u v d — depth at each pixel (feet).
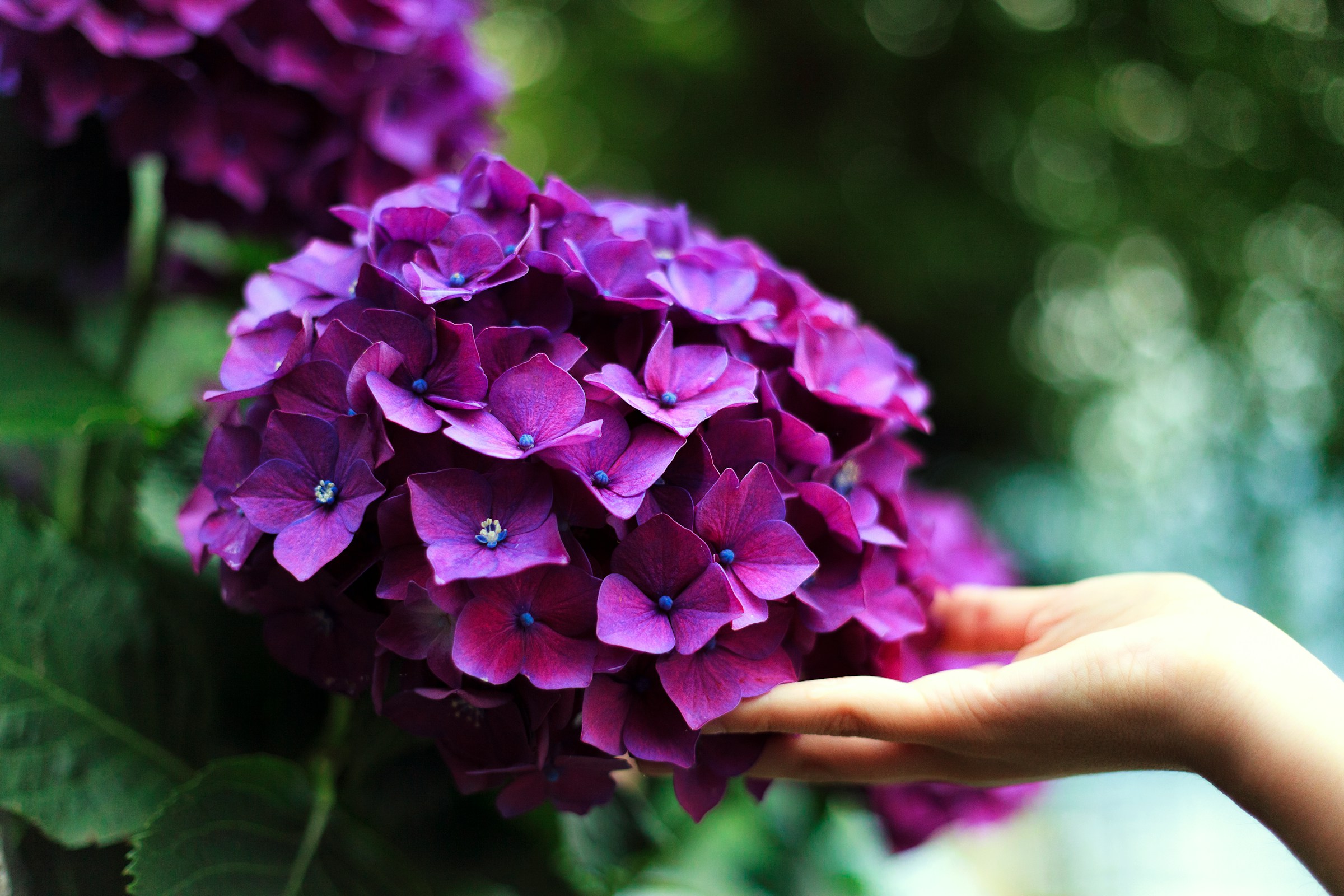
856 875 2.95
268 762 2.06
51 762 2.03
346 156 2.38
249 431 1.95
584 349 1.90
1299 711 1.86
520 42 9.77
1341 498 7.21
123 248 2.54
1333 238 8.42
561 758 1.88
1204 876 4.52
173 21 2.27
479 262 1.92
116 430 2.39
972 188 8.48
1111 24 8.63
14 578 2.07
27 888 2.03
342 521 1.84
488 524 1.83
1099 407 8.22
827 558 1.97
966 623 2.33
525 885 2.24
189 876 1.96
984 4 8.49
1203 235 8.52
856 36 8.49
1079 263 8.67
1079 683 1.92
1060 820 4.80
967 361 8.07
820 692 1.90
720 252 2.05
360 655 1.94
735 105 8.68
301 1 2.30
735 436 1.93
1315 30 8.64
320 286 1.96
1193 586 2.13
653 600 1.87
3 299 2.51
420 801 2.21
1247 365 8.11
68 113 2.28
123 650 2.12
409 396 1.86
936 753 2.04
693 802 1.94
